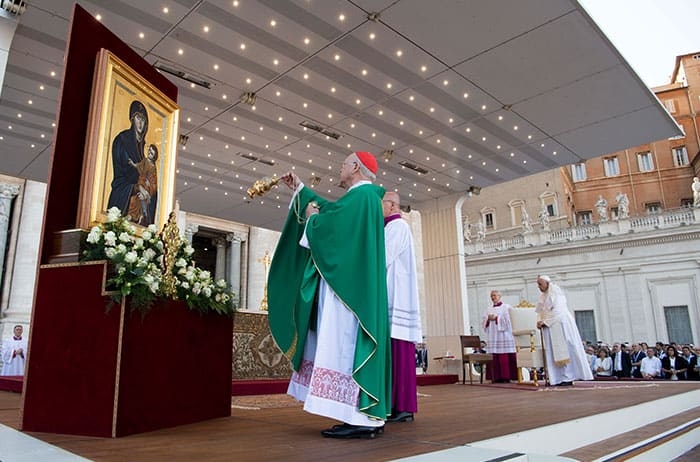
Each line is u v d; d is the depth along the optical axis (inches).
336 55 272.5
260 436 96.4
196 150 389.7
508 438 98.2
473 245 1077.1
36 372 101.4
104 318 99.7
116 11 235.1
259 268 884.6
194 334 123.5
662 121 345.7
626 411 158.6
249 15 240.2
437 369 490.3
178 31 251.0
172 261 120.3
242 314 274.2
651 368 489.4
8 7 220.8
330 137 370.9
